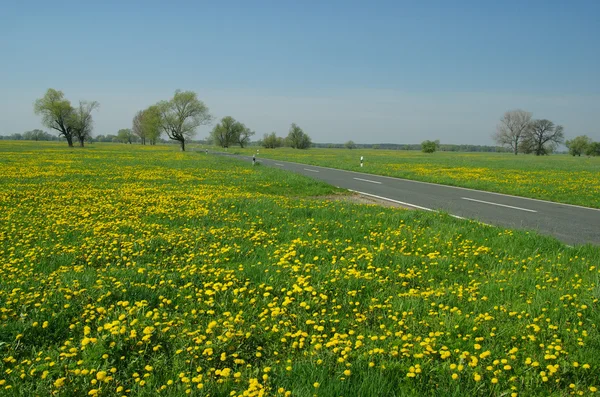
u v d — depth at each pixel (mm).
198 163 37438
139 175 24797
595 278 6332
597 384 3848
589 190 20094
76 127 90625
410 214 11477
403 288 6152
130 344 4336
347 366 3930
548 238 8789
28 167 29422
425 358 4148
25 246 8188
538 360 4133
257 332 4695
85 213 11602
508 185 21688
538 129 118062
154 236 8953
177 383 3723
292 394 3500
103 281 5891
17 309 5055
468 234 9422
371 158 57656
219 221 11008
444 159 60594
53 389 3602
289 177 23062
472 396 3602
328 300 5746
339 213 11984
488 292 5961
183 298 5684
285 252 7879
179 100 79250
